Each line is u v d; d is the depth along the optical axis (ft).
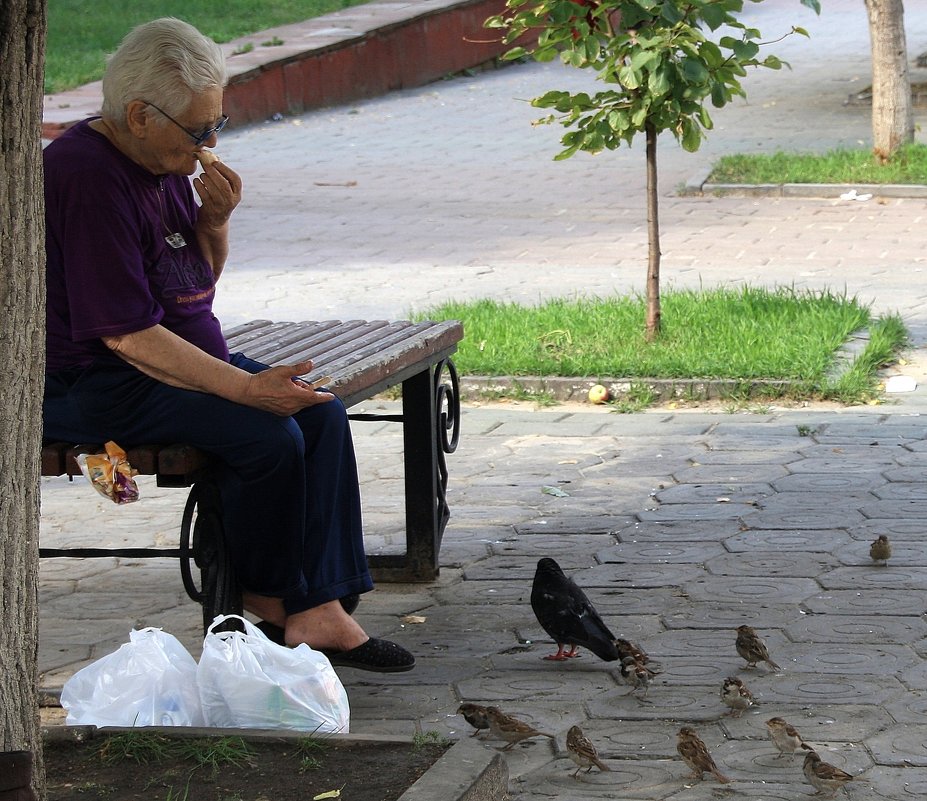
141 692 21.70
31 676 18.01
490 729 22.91
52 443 23.86
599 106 48.96
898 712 23.82
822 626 27.76
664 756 22.49
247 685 21.17
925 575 30.37
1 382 17.03
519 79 146.61
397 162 105.81
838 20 174.50
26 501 17.60
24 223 17.03
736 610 28.76
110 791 19.24
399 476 39.75
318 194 93.97
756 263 68.44
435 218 84.33
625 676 24.91
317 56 131.95
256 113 126.31
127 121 22.71
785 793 21.12
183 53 22.59
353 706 24.79
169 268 23.76
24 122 16.85
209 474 23.68
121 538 34.91
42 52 16.98
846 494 36.04
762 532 33.53
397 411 45.83
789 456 39.65
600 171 98.73
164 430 23.09
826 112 119.85
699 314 53.47
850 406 44.91
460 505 36.63
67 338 23.50
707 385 46.21
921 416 43.27
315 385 23.57
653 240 50.83
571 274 67.62
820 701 24.34
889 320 52.47
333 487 24.25
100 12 154.51
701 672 25.81
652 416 44.93
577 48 46.88
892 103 91.45
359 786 19.15
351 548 24.90
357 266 71.05
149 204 23.35
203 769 19.76
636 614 28.73
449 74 147.13
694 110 47.96
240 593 24.14
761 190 87.35
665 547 32.81
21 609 17.70
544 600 25.94
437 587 30.99
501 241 76.74
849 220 78.95
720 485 37.29
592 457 40.57
